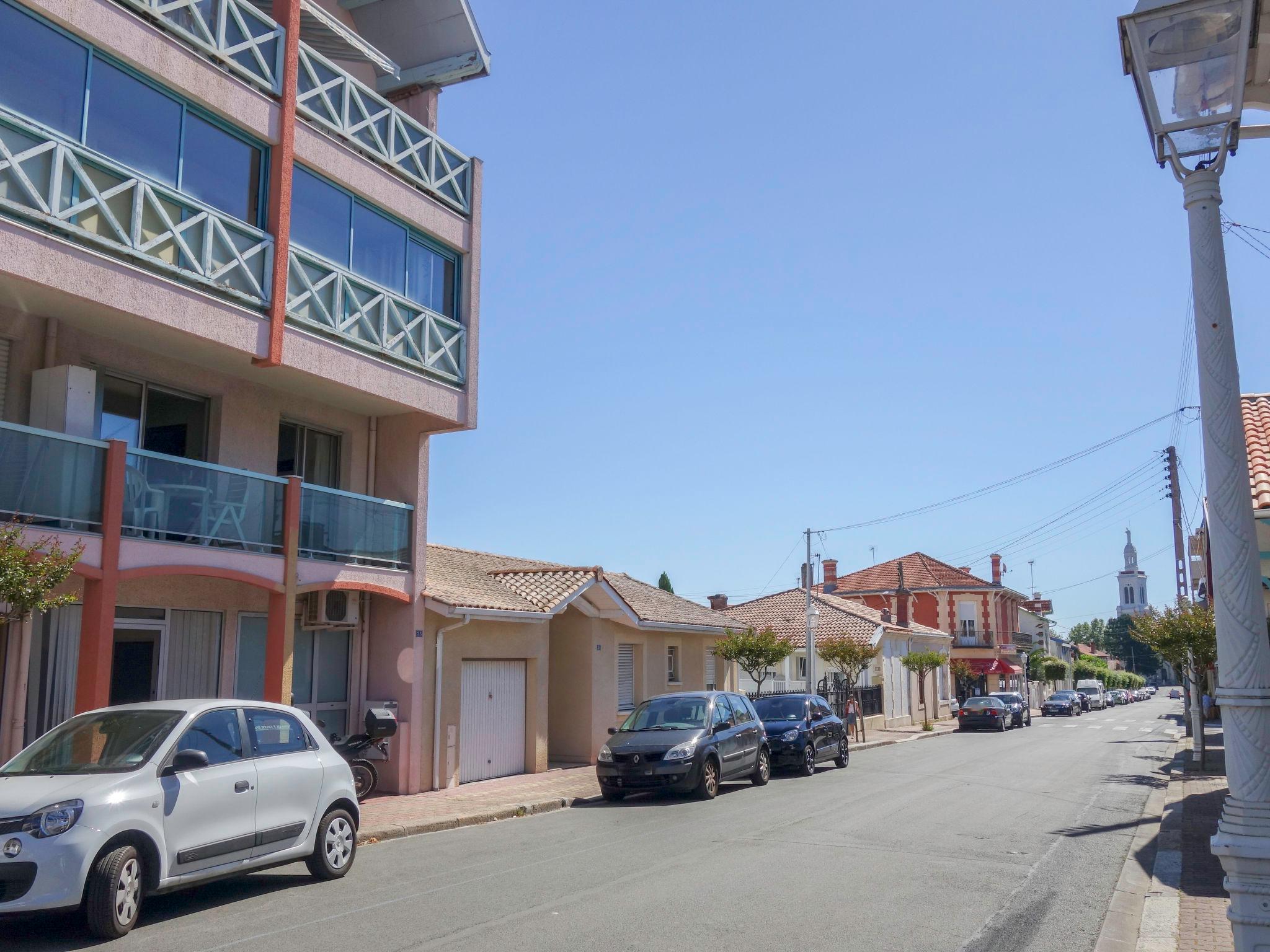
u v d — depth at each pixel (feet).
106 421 43.04
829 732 73.77
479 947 23.50
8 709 36.65
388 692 54.39
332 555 49.34
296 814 30.09
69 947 23.41
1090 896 29.86
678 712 57.77
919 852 36.91
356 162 51.08
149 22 40.83
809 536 108.88
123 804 24.62
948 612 207.31
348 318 49.78
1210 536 17.42
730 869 33.22
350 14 60.34
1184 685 120.37
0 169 34.37
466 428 56.95
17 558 29.35
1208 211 18.10
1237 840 15.89
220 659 46.68
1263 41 33.14
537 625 66.44
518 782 60.08
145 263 39.65
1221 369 17.51
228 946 23.58
